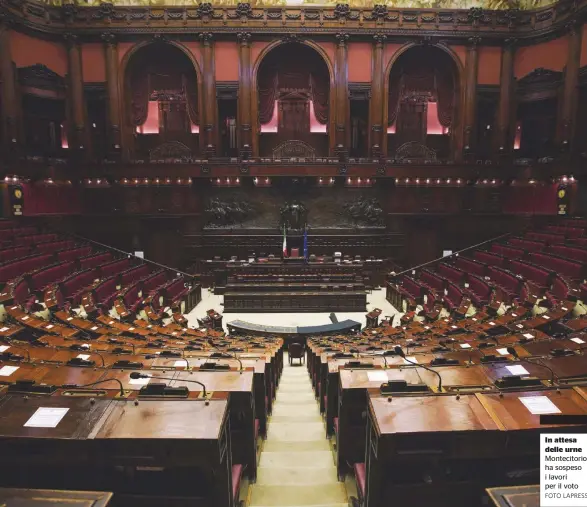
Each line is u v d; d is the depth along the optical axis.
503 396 4.02
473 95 23.58
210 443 3.51
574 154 22.25
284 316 17.47
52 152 25.27
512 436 3.56
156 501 3.87
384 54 23.33
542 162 23.47
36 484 3.86
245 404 4.78
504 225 24.34
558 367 5.16
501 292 14.59
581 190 22.36
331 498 4.81
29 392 4.26
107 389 4.68
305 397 8.79
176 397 4.24
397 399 3.98
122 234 24.02
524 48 23.62
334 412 6.26
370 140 23.72
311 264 21.16
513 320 10.56
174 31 22.66
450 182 24.17
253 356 7.53
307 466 5.51
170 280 19.98
